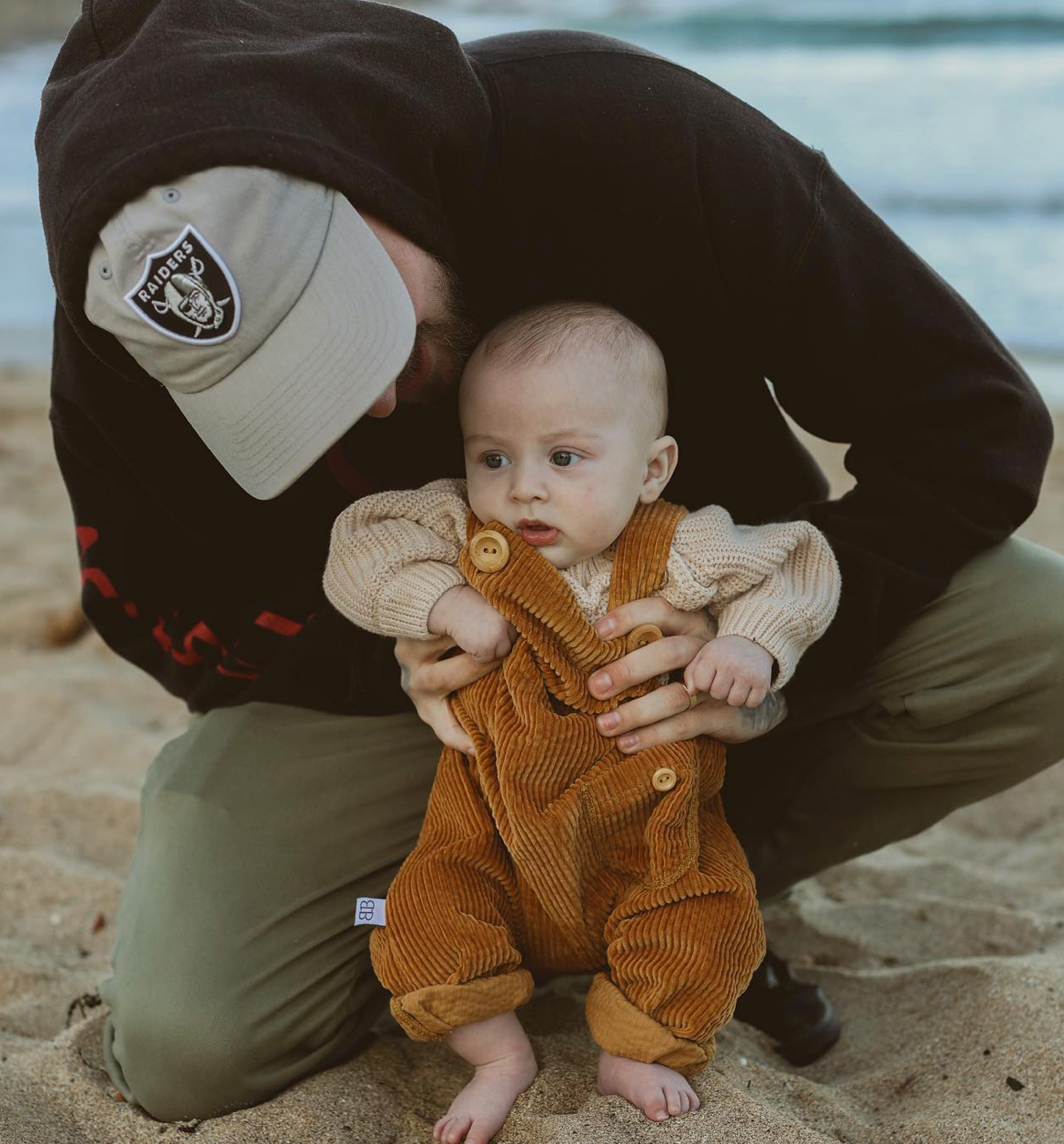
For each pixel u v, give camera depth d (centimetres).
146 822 199
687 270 182
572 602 177
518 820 170
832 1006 214
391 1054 195
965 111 1309
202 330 150
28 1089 184
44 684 345
